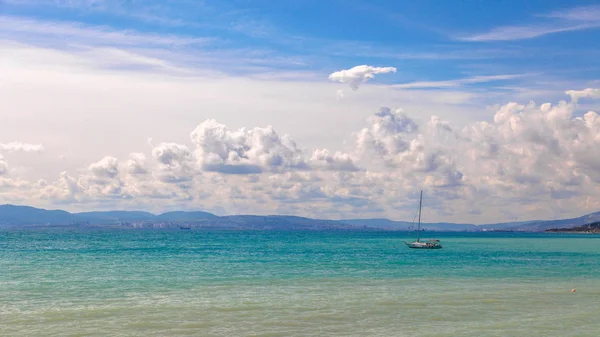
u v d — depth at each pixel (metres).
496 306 42.03
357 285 53.78
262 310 39.62
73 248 130.50
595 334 33.16
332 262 85.69
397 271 69.75
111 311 38.88
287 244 172.62
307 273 65.75
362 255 109.31
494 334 33.06
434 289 51.12
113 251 116.94
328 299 44.59
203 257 96.56
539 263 90.12
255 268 72.81
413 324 35.62
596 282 58.44
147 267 73.31
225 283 54.88
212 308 40.28
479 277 62.88
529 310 40.53
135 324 34.84
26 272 65.19
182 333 32.78
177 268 71.94
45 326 34.19
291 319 36.72
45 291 48.44
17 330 33.12
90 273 64.31
